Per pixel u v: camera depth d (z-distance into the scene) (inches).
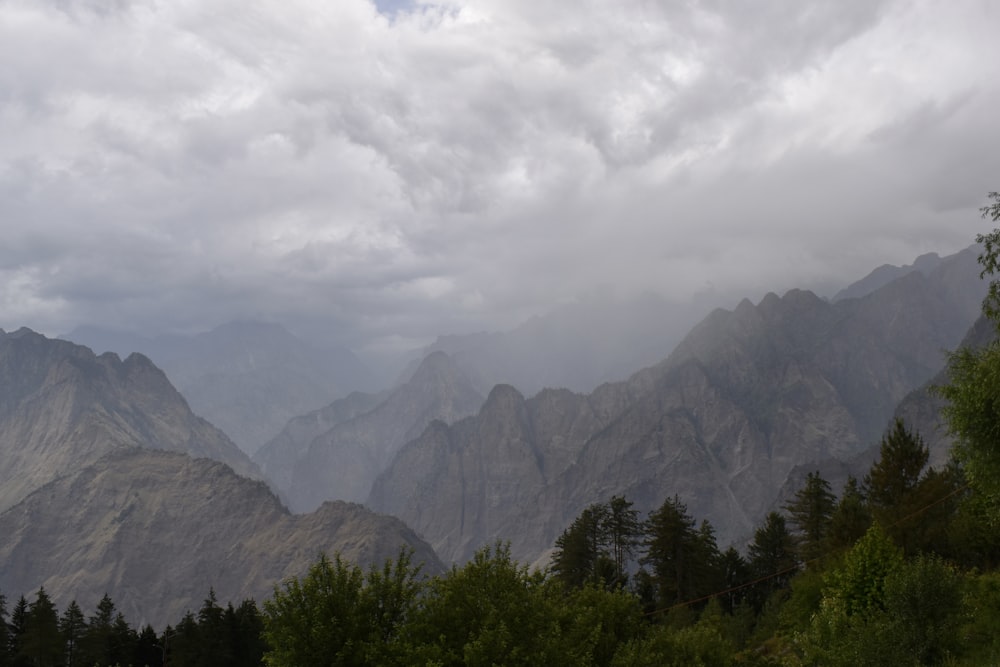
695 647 1277.1
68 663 3757.4
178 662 3479.3
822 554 2600.9
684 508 3580.2
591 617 1250.0
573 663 1023.6
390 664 995.3
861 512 2411.4
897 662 1068.5
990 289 1048.8
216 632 3602.4
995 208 1038.4
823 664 1190.9
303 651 1034.1
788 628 1937.7
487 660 968.9
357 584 1120.8
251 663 3597.4
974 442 1057.5
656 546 3449.8
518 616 1053.2
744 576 3713.1
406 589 1139.9
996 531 1483.8
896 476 2313.0
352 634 1053.2
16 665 3572.8
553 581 1286.9
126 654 3622.0
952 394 1091.9
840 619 1205.1
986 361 1062.4
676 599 3408.0
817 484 3221.0
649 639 1277.1
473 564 1192.8
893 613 1136.2
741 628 2420.0
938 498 2044.8
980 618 1140.5
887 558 1423.5
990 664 1020.5
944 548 1937.7
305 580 1109.7
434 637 1067.9
